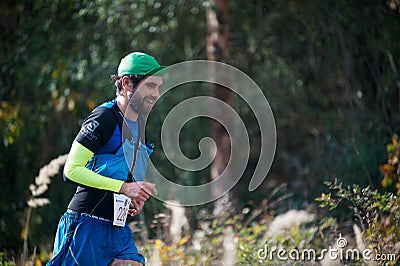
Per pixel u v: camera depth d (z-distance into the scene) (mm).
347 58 21500
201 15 23406
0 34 21750
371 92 20922
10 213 20922
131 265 9727
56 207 21562
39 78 20906
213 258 14711
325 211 17172
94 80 21828
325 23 22094
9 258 16688
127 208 9734
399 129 19281
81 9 21062
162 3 21984
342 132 21984
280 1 23016
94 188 9297
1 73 21812
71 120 22469
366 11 20641
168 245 15609
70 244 9625
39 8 21203
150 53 23094
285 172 24516
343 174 19297
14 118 20875
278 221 14984
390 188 16531
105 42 22172
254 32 24609
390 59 19203
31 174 21969
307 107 24062
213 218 18328
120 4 21328
